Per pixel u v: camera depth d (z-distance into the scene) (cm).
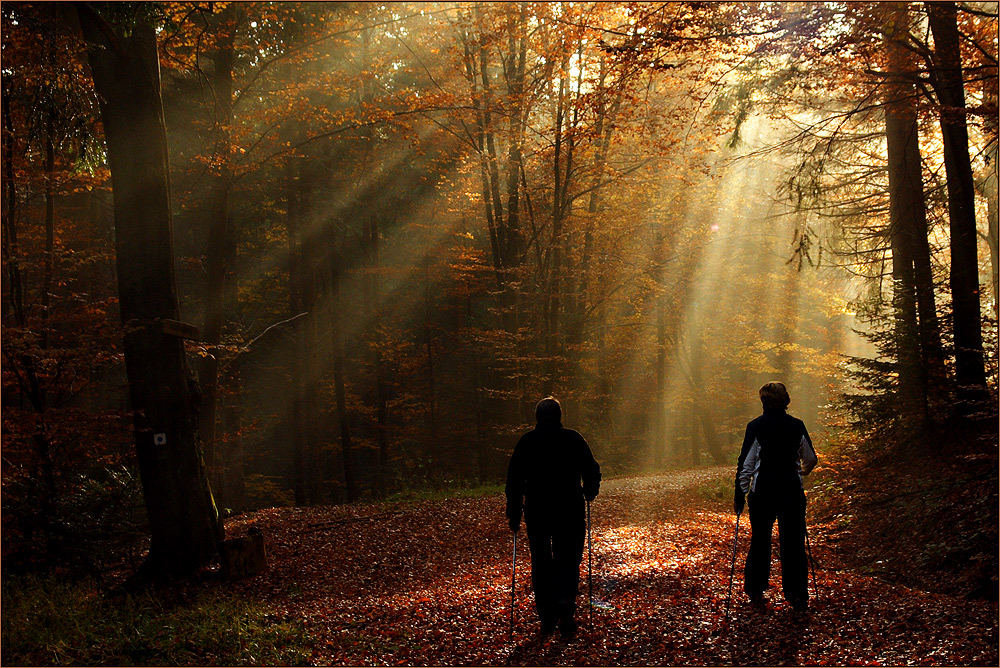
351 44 1728
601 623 558
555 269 1869
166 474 906
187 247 2383
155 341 916
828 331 2491
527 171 1917
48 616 573
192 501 920
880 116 1162
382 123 1620
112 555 873
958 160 1012
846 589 604
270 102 1781
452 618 611
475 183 2119
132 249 917
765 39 777
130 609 635
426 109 1540
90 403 1239
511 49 1738
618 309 2388
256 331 2581
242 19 1461
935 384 1031
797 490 570
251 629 573
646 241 2042
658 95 1633
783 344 2302
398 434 2744
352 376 2838
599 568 784
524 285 1902
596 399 2470
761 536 577
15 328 809
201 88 1625
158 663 497
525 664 485
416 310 2945
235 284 2128
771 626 518
